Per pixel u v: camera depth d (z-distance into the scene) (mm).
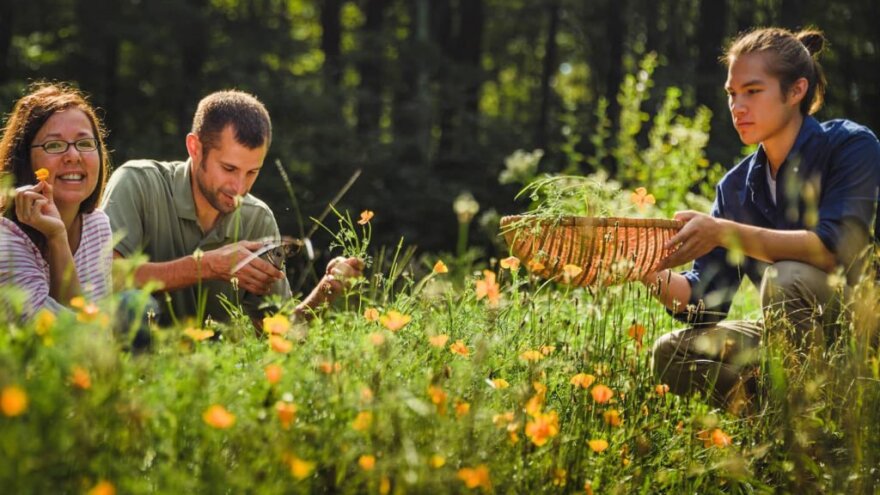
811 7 21578
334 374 2590
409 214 16656
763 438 3219
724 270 4145
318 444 2439
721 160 16125
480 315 3373
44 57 20547
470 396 2900
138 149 17453
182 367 2473
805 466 3107
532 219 3521
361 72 21438
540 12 27375
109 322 2410
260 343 2990
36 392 2111
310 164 16906
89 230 3615
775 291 3686
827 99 21891
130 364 2398
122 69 20984
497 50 29500
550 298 3730
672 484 3086
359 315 3303
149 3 18672
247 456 2350
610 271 3389
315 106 18281
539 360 3162
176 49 19078
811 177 3910
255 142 4070
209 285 4133
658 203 8078
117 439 2236
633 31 26234
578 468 2889
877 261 3613
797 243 3697
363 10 26562
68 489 2137
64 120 3545
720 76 19078
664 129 8750
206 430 2307
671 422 3422
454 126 20188
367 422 2457
